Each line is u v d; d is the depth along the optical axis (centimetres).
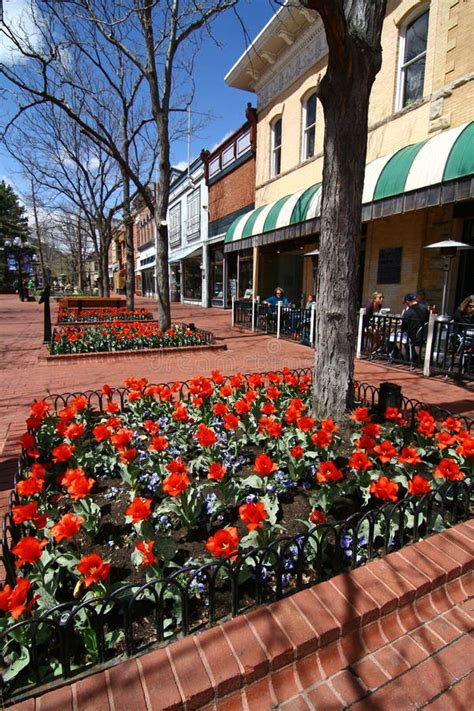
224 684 158
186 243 2595
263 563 212
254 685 165
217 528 245
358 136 343
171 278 3030
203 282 2291
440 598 212
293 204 1153
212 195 2088
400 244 962
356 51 320
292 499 277
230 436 350
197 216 2320
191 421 380
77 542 236
